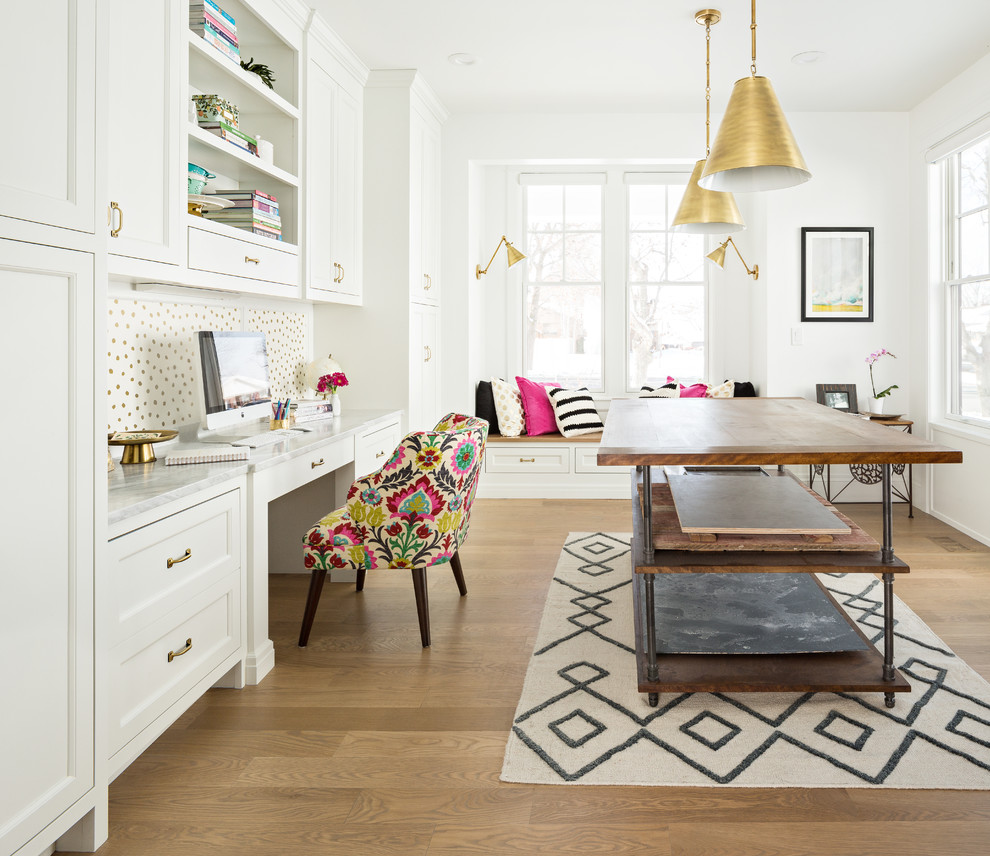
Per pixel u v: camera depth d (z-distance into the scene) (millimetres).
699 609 2846
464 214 5391
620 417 3156
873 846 1657
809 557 2260
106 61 1670
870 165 5195
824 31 3850
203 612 2254
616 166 6027
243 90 3188
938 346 4883
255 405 3156
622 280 6094
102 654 1683
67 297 1569
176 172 2516
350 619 3162
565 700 2354
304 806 1837
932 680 2432
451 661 2709
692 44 4031
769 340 5312
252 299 3748
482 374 6172
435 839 1703
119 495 1947
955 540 4258
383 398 4637
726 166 2346
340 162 4176
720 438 2432
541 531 4613
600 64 4344
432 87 4758
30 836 1476
